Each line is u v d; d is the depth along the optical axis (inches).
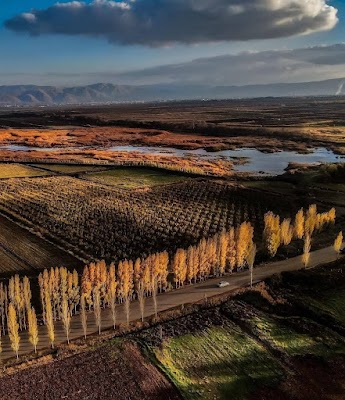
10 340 2228.1
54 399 1895.9
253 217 4409.5
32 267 3228.3
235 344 2289.6
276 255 3376.0
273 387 1993.1
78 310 2635.3
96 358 2164.1
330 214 3934.5
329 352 2240.4
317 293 2812.5
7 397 1898.4
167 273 2874.0
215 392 1959.9
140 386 1980.8
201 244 2950.3
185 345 2273.6
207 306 2640.3
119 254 3469.5
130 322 2455.7
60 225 4126.5
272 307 2650.1
